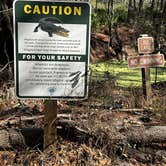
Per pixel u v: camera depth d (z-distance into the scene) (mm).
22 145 1670
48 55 1469
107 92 2627
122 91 3012
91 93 2508
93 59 6887
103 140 1729
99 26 8539
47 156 1611
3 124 1929
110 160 1676
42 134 1677
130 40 8016
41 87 1498
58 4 1430
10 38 3418
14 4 1413
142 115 2359
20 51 1454
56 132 1623
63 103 2516
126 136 1758
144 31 7742
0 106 2430
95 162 1648
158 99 2826
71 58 1485
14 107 2371
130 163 1689
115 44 7816
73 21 1451
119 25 8852
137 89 3135
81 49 1481
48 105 1554
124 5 11258
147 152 1780
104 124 1891
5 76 3051
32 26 1439
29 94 1497
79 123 1823
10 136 1644
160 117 2273
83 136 1753
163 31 7402
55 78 1496
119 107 2496
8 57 3182
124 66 5383
